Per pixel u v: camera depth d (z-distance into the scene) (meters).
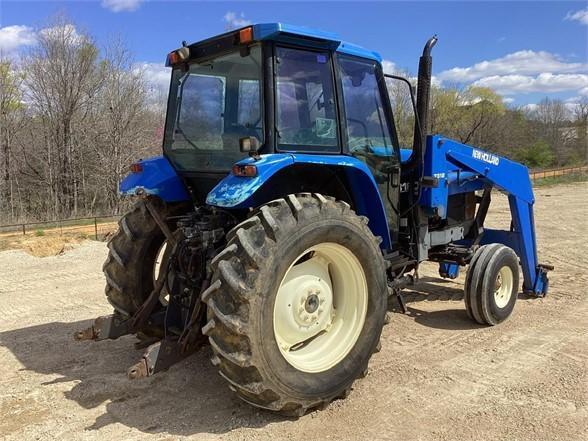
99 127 23.91
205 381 3.90
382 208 4.10
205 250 3.64
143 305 3.98
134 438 3.14
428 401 3.57
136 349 4.23
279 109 3.49
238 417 3.38
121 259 4.19
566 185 25.41
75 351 4.56
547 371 4.00
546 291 6.05
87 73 23.88
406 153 5.51
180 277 3.82
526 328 4.99
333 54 3.80
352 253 3.58
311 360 3.51
